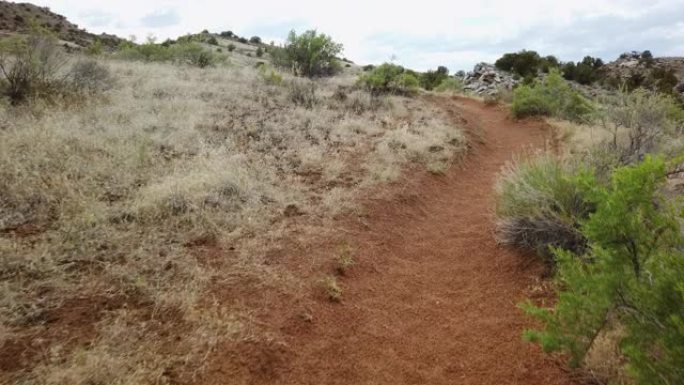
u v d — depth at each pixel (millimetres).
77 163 5352
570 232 4531
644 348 2354
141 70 12586
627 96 8586
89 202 4566
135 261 3842
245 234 4680
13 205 4395
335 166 6926
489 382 3152
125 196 4953
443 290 4375
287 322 3551
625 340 2389
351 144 8359
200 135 7336
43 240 3857
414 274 4648
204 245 4348
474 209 6547
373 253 4898
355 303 4008
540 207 4844
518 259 4758
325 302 3904
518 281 4410
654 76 25500
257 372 3041
